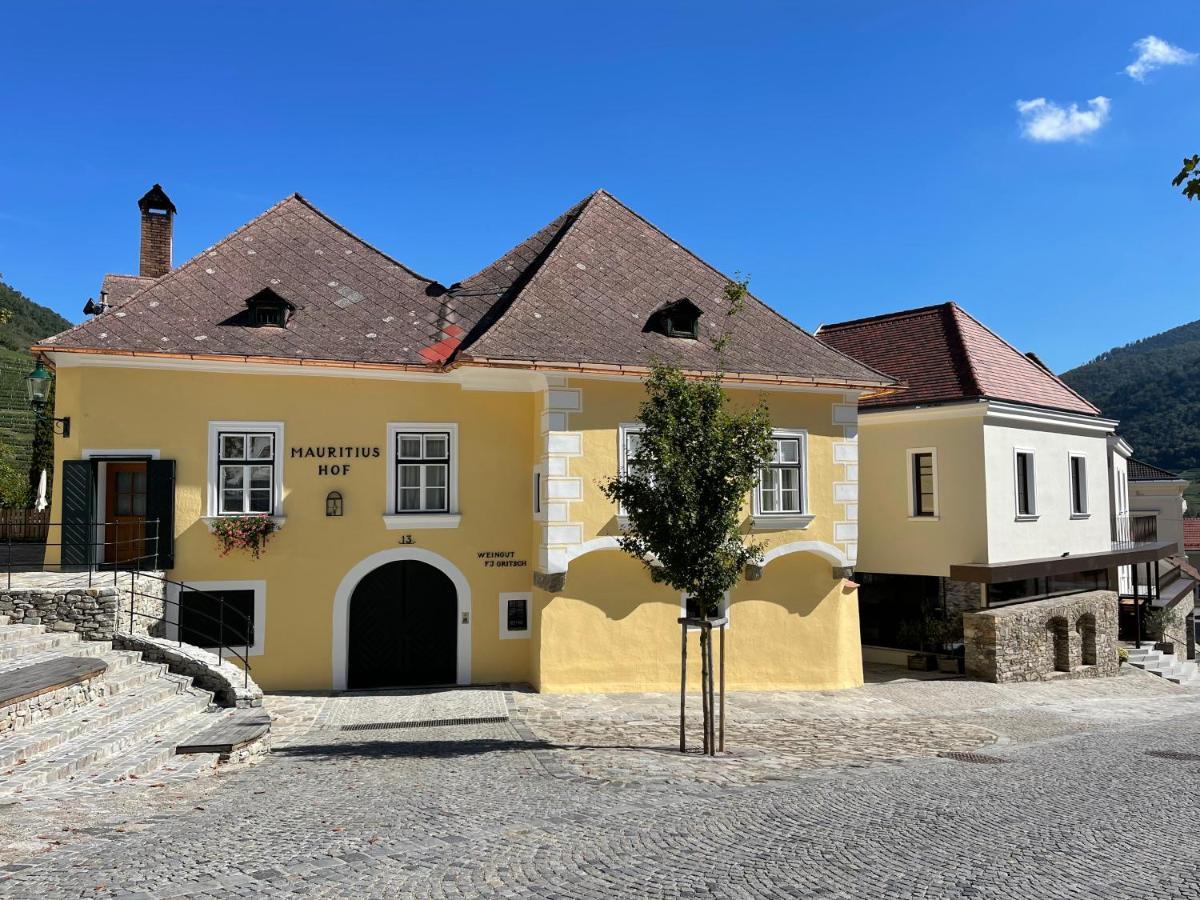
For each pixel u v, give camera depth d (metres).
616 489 11.61
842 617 17.84
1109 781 9.82
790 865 6.25
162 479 15.07
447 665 16.48
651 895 5.62
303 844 6.83
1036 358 27.81
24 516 23.47
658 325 17.19
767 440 11.60
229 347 15.52
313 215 19.64
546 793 8.90
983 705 17.34
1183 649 30.75
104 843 6.85
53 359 15.16
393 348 16.52
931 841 6.95
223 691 12.84
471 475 16.61
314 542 15.84
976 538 20.58
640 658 16.27
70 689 10.84
